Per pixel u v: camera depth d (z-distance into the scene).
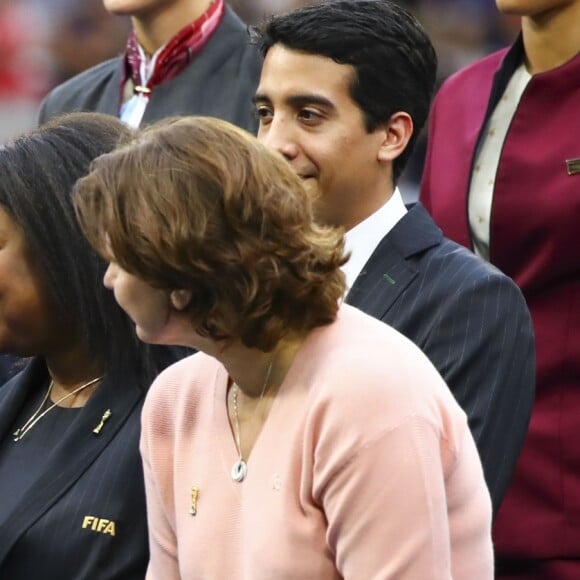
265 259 7.85
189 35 13.45
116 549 9.55
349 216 10.55
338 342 8.07
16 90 27.94
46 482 9.75
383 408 7.74
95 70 14.32
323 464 7.81
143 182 7.81
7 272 9.88
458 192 12.49
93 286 9.87
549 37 12.20
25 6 28.34
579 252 11.79
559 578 11.87
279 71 10.40
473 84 12.91
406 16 10.58
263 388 8.29
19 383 10.52
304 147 10.34
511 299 10.25
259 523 8.01
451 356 10.04
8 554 9.62
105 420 9.87
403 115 10.54
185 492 8.50
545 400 11.95
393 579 7.66
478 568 8.14
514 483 11.97
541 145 12.09
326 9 10.41
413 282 10.32
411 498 7.66
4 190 9.84
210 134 7.94
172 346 10.04
